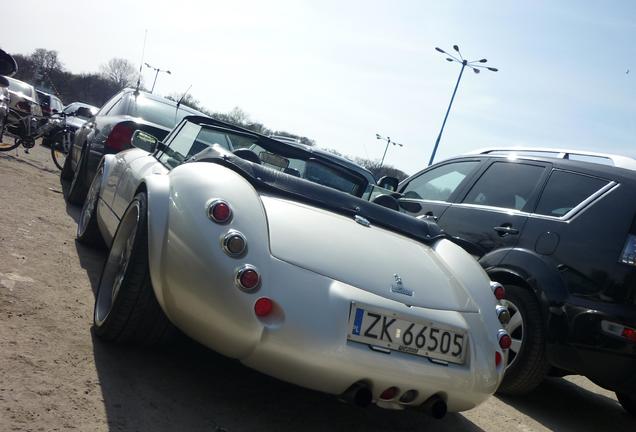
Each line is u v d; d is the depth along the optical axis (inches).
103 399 110.0
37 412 99.4
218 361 142.1
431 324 115.9
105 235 191.0
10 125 418.9
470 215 207.8
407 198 246.7
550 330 166.9
